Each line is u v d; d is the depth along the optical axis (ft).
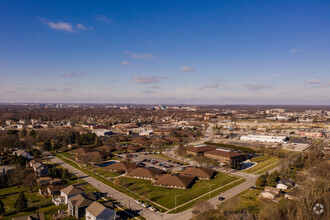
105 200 356.59
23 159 536.83
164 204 344.49
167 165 559.38
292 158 548.72
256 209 323.98
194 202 350.43
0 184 413.39
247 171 509.76
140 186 417.69
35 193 391.24
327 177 412.36
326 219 292.61
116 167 511.81
